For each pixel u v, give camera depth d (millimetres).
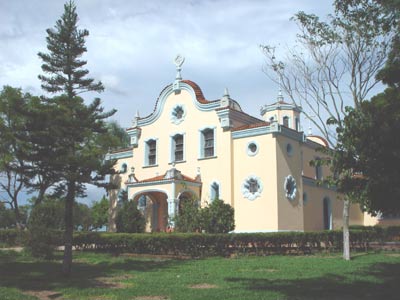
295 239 23562
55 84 17562
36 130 15922
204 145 31453
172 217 26422
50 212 29688
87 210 45312
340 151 10406
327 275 15070
